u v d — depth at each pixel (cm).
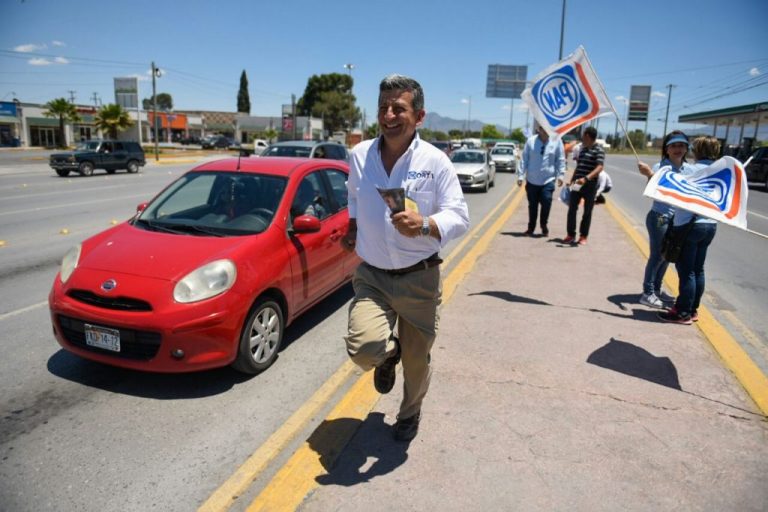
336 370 409
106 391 373
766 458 290
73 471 287
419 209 263
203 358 354
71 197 1461
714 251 887
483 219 1128
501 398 350
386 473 276
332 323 508
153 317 343
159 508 260
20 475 284
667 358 411
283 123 6744
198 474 285
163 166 3262
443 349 425
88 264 381
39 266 707
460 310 517
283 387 381
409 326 282
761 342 467
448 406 340
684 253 475
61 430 325
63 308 366
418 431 313
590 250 794
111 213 1173
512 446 299
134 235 419
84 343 370
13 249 807
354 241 304
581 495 261
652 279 537
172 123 8044
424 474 276
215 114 9569
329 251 490
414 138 262
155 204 474
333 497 258
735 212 398
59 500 265
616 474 276
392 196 238
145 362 352
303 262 443
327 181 529
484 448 297
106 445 311
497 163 2925
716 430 316
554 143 869
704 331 466
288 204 448
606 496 260
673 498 259
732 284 669
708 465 284
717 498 259
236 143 7188
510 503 255
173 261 372
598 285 607
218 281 360
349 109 8031
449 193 262
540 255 757
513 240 871
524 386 366
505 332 461
